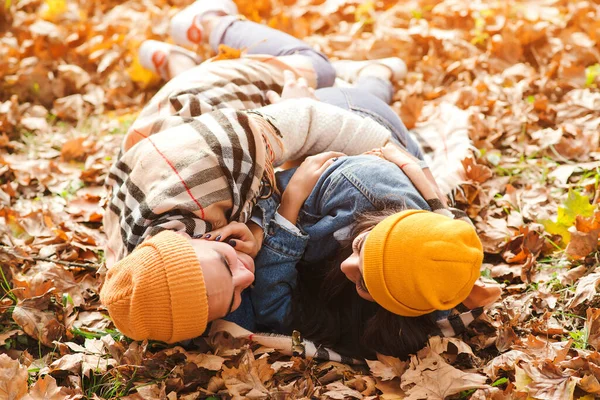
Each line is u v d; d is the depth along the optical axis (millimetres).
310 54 3010
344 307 2164
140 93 3713
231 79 2623
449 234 1760
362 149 2346
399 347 2061
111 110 3625
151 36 3998
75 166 3201
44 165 3119
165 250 1807
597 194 2680
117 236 2182
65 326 2271
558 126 3182
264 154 2088
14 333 2254
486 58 3676
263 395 1992
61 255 2627
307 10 4238
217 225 2021
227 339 2115
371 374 2119
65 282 2451
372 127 2359
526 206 2748
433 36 3828
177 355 2133
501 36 3721
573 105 3219
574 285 2342
